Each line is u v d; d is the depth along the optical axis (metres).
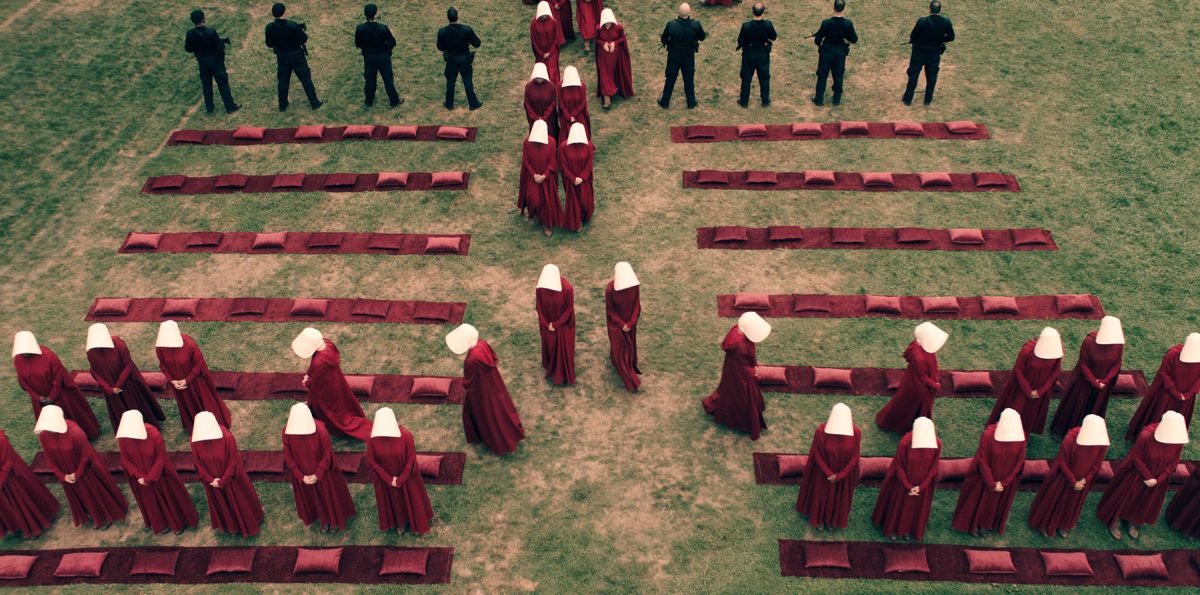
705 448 12.30
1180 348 11.60
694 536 11.36
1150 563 10.88
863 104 17.52
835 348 13.45
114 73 18.31
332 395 12.09
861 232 15.03
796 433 12.42
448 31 16.58
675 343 13.61
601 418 12.71
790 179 16.05
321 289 14.51
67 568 11.12
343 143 17.05
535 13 19.94
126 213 15.81
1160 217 15.13
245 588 11.01
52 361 11.99
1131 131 16.66
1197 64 17.86
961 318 13.80
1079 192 15.61
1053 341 11.38
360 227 15.47
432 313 14.05
